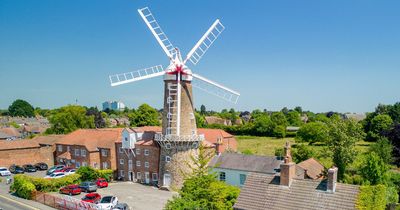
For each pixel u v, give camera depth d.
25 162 87.81
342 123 63.31
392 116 146.00
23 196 54.28
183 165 61.56
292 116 192.75
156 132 71.56
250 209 32.97
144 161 69.19
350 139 61.34
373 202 29.84
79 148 79.88
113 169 74.56
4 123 191.62
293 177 34.38
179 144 61.47
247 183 35.56
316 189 32.31
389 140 80.44
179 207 32.94
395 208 37.47
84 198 49.72
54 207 48.62
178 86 61.56
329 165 67.25
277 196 33.12
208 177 36.34
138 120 140.12
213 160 62.94
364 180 55.84
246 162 60.44
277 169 56.41
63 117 123.06
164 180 63.19
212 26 66.50
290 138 155.12
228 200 38.78
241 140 149.38
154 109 144.12
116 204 46.56
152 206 50.56
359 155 71.69
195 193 35.50
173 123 62.09
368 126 134.38
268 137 158.75
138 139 71.81
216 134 93.81
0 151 84.31
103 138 78.88
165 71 62.84
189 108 63.16
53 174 69.69
